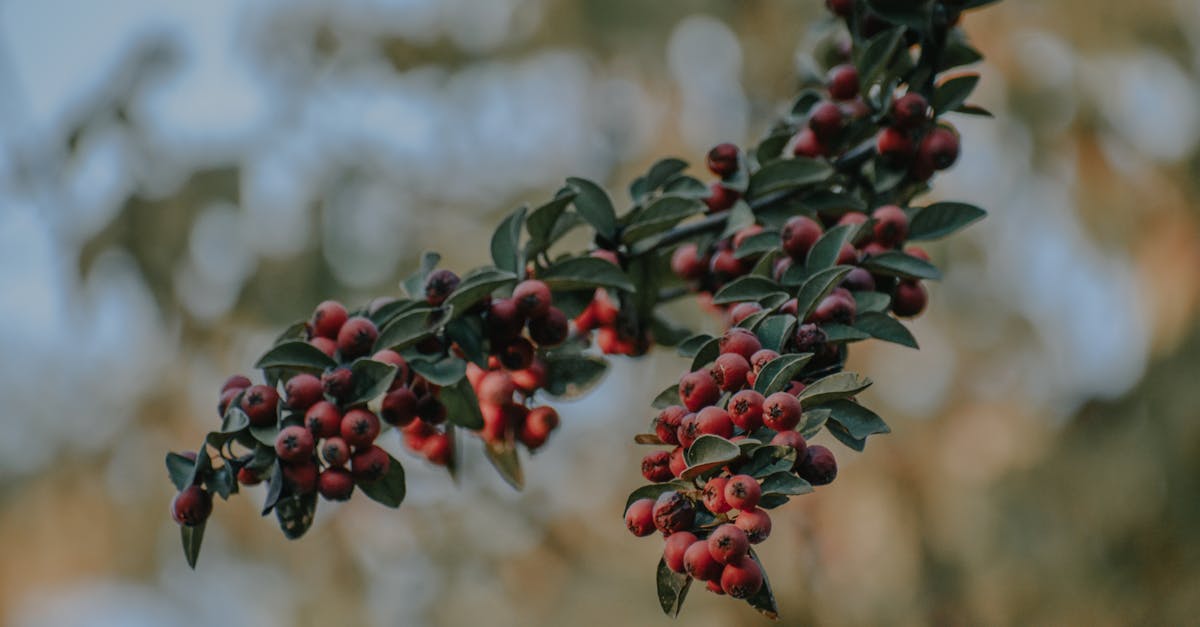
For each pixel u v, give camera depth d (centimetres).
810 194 212
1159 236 564
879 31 219
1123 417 533
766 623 491
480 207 622
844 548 534
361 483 183
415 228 598
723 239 211
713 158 213
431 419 200
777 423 151
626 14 617
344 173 578
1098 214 580
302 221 563
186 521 176
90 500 606
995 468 568
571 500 591
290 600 584
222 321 539
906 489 550
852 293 183
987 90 610
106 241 511
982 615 513
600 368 215
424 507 571
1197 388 511
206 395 589
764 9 609
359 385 180
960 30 231
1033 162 596
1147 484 509
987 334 609
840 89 220
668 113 643
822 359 173
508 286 200
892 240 196
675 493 154
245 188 533
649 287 221
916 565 524
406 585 566
